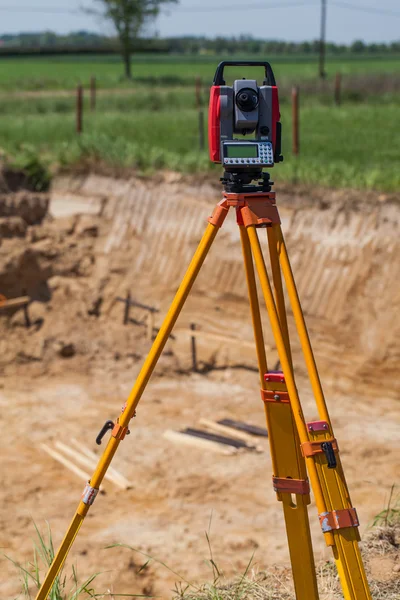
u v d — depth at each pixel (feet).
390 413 37.60
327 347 42.19
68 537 12.32
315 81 114.73
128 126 73.97
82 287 50.16
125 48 193.36
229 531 26.58
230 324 45.91
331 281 43.06
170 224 50.49
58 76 204.64
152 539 26.03
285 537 26.03
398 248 41.42
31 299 49.47
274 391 12.22
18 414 38.09
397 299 40.45
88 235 52.75
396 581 14.92
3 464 32.27
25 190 54.95
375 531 17.90
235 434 35.32
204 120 80.28
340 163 49.24
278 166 48.88
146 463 32.50
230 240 47.62
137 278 50.19
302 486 12.32
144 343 46.98
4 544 25.54
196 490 29.94
